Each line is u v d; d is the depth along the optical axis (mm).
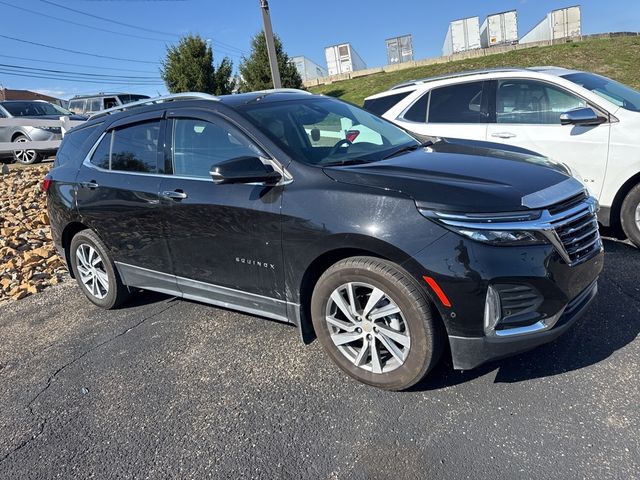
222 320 4012
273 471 2375
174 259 3643
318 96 4082
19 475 2561
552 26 31625
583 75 5262
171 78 25359
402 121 5914
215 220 3225
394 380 2766
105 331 4062
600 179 4660
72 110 19062
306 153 3104
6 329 4355
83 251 4457
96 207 4059
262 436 2619
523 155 3309
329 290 2865
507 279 2430
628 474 2104
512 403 2635
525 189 2627
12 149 11508
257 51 25703
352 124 3711
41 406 3137
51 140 12578
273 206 2939
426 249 2473
